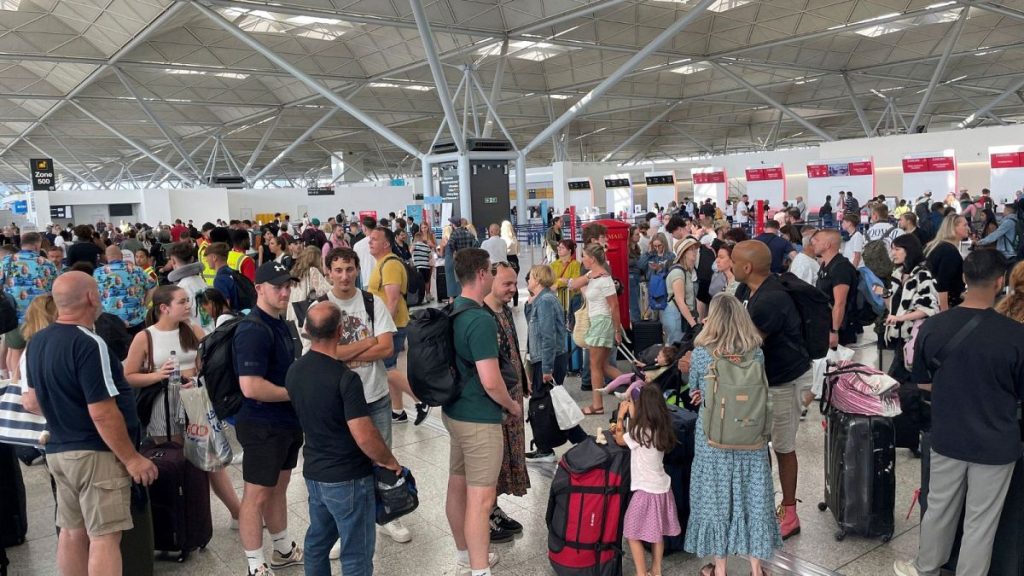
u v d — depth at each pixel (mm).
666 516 3586
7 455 4324
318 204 37781
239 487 5219
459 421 3471
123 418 3221
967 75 38094
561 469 3643
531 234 29766
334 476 3129
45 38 24688
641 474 3545
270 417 3619
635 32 27469
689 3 25516
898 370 5691
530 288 6109
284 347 3693
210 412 4012
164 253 14125
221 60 28016
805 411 6137
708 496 3465
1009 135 28891
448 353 3420
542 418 4602
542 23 23578
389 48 28266
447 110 24547
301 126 46594
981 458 3064
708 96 42438
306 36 27266
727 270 5324
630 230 9156
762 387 3365
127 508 3311
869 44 32500
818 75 36938
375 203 39281
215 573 3955
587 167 41031
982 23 29000
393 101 39188
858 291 6871
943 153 25641
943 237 5418
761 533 3402
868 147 33750
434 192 27531
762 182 31875
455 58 28297
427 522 4484
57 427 3186
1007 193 24828
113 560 3268
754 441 3367
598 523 3521
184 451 4062
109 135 46750
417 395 3486
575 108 27047
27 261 7676
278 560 3969
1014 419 3055
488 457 3453
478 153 26234
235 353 3516
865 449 3855
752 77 38844
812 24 27172
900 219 8664
